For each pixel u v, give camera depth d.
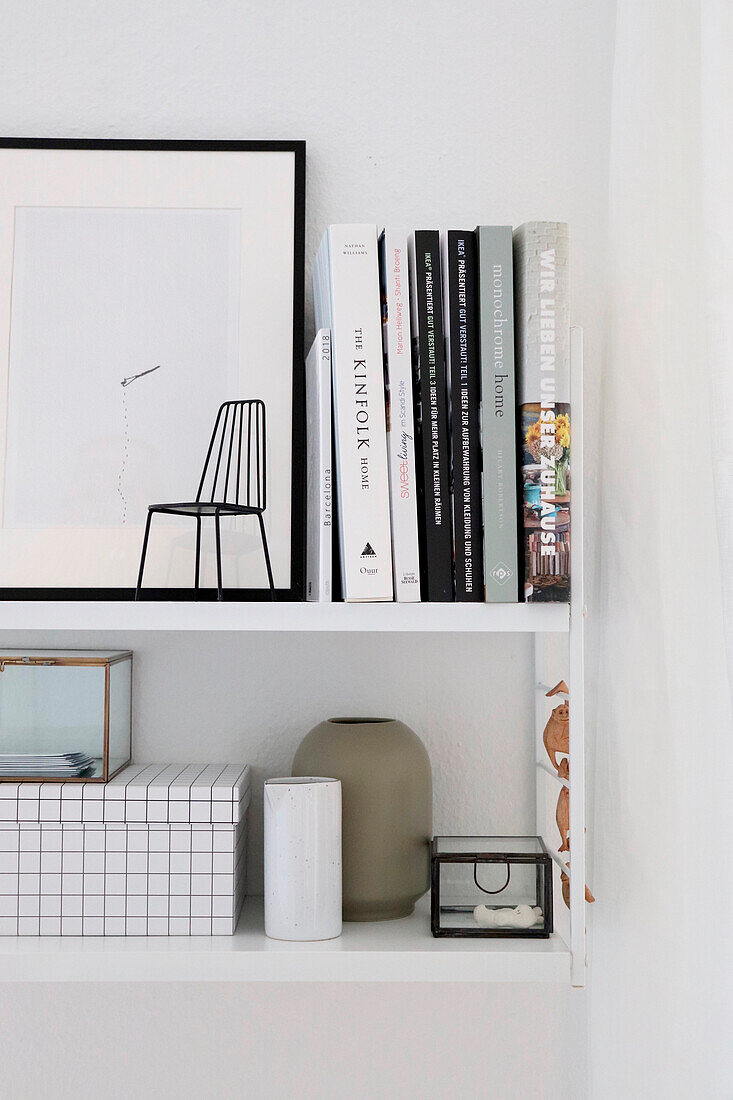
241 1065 0.95
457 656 0.97
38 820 0.81
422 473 0.78
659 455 0.87
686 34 0.88
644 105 0.89
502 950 0.78
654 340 0.87
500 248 0.78
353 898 0.83
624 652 0.88
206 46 0.98
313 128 0.98
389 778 0.83
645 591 0.87
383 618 0.77
